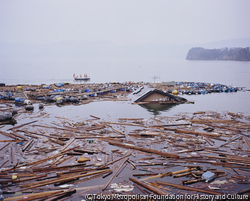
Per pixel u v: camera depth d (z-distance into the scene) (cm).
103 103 4612
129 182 1636
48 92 5609
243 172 1791
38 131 2811
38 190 1513
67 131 2811
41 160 1947
